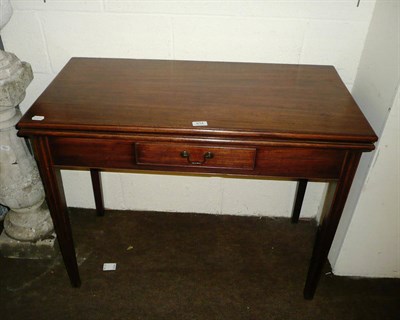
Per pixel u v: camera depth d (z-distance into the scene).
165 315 1.38
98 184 1.66
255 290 1.47
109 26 1.37
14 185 1.38
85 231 1.70
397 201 1.30
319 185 1.67
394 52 1.13
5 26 1.37
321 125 1.01
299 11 1.31
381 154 1.21
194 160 1.06
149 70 1.32
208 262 1.57
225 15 1.33
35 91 1.52
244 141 1.00
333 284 1.50
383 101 1.17
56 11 1.34
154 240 1.66
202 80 1.25
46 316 1.36
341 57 1.39
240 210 1.78
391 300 1.44
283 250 1.64
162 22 1.35
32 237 1.53
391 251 1.44
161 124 1.00
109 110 1.06
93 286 1.47
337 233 1.50
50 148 1.07
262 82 1.24
